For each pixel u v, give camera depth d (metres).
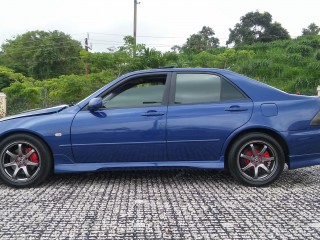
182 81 4.84
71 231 3.16
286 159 4.74
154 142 4.62
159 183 4.87
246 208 3.78
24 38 51.22
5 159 4.68
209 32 64.50
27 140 4.62
